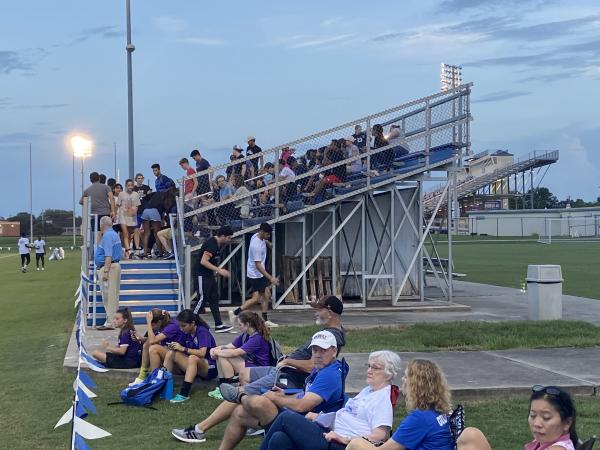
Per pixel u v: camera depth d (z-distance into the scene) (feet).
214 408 29.35
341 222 67.56
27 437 26.20
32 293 86.94
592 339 42.14
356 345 41.42
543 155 310.65
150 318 31.71
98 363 35.19
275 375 24.73
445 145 63.00
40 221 413.39
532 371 33.55
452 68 242.58
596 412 27.50
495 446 23.67
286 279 63.21
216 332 47.98
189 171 64.13
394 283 63.21
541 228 278.05
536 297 52.21
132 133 79.66
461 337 43.11
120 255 50.44
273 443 19.84
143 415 28.58
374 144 62.85
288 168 61.26
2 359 43.01
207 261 47.52
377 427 19.12
